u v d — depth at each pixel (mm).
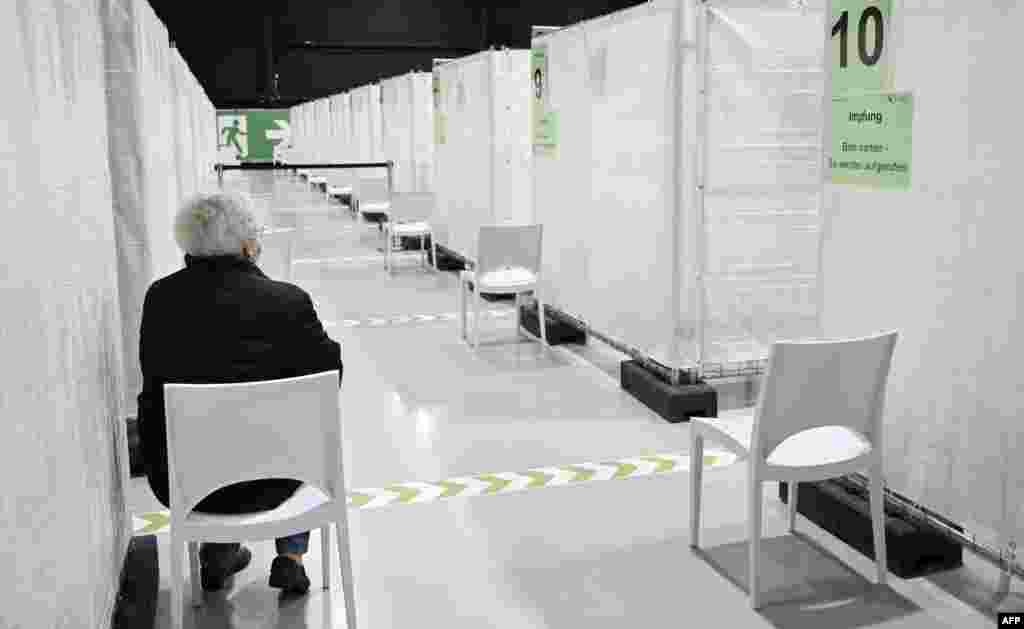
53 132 1960
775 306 4824
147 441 2645
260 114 20844
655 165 4707
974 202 2707
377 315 7414
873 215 3135
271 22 20531
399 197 9234
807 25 4578
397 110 11789
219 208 2613
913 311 2971
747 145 4617
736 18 4480
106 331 2615
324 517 2479
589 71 5418
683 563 3148
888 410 3131
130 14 3809
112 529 2574
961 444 2820
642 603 2889
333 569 3123
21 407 1590
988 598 2881
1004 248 2619
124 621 2676
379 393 5242
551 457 4184
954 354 2822
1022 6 2510
